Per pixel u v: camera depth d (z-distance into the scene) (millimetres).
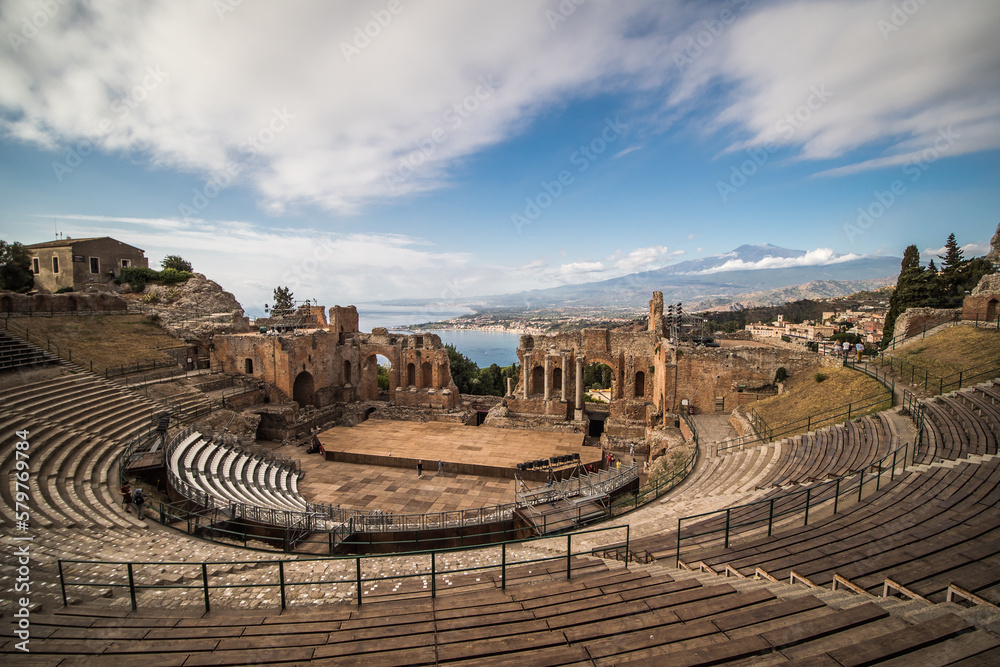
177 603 12922
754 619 8078
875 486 16312
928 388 26172
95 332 42875
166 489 24781
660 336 44062
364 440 40125
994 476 14094
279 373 46688
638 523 19375
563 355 45438
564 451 36844
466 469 34250
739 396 38594
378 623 9508
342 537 22469
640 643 7711
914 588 8633
